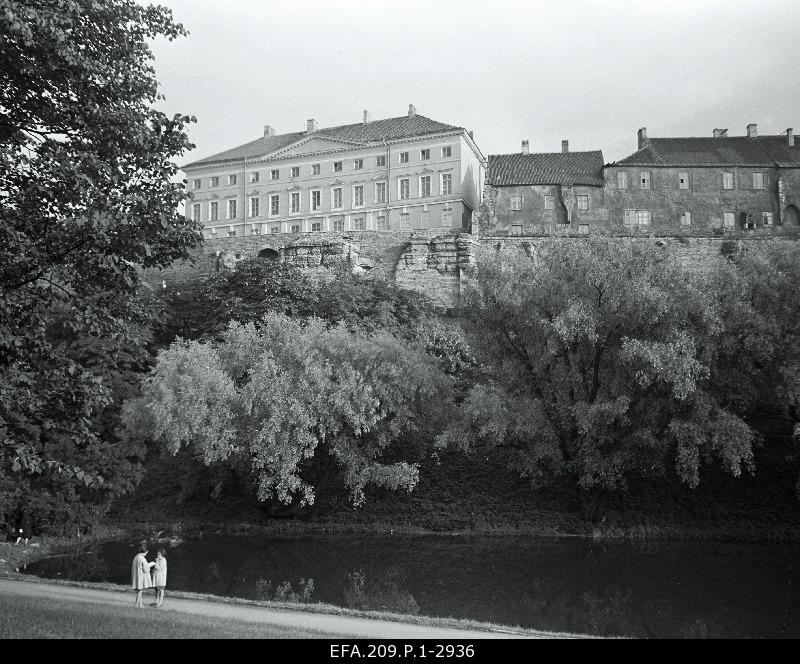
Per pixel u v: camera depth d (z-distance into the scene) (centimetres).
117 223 1939
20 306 1930
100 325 2109
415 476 4150
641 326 3794
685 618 2309
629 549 3600
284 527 4331
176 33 2353
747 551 3528
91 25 2130
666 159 8931
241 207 10800
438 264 7406
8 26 1681
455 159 9412
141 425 4522
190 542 3938
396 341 4422
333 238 7806
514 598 2636
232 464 4269
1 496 3556
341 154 10150
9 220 1944
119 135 2089
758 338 3806
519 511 4306
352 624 1833
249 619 1811
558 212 8800
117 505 4772
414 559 3419
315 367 4059
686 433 3622
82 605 1844
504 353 4262
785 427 4669
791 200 8712
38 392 2030
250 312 6147
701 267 7075
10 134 1998
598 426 3794
